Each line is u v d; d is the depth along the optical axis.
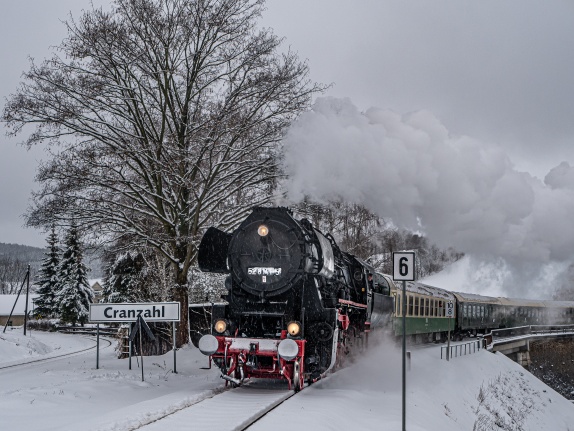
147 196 22.38
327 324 12.26
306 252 12.26
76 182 20.17
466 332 36.47
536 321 48.41
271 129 20.38
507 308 42.28
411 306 25.16
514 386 28.02
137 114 20.77
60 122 19.91
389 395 13.86
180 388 14.15
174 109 21.55
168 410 10.06
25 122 19.91
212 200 21.78
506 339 37.72
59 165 20.19
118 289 40.12
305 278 12.32
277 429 8.98
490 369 27.83
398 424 10.72
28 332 53.53
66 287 59.81
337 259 14.90
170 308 16.23
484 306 37.69
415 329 26.00
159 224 23.81
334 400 11.41
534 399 28.58
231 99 20.62
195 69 20.84
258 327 12.31
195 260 22.95
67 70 20.17
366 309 16.97
